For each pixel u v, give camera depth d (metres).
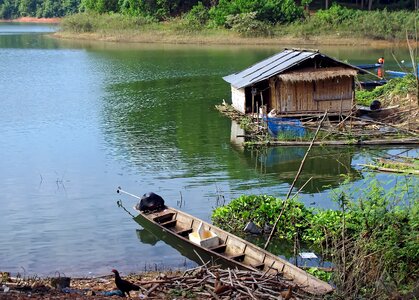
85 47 73.75
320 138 26.72
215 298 11.48
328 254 14.98
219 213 17.48
